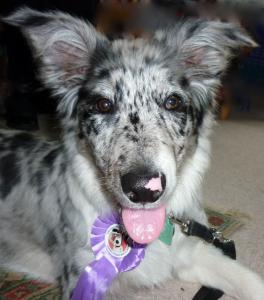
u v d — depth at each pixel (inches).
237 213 22.2
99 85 14.0
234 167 29.1
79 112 14.9
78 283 14.5
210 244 17.1
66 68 15.2
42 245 17.1
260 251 18.6
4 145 18.8
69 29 14.6
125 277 15.5
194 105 15.0
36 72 15.3
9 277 17.5
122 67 14.1
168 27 16.4
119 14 22.1
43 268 17.4
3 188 17.9
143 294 16.2
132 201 11.9
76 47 15.1
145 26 17.7
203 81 15.6
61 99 15.6
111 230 14.9
